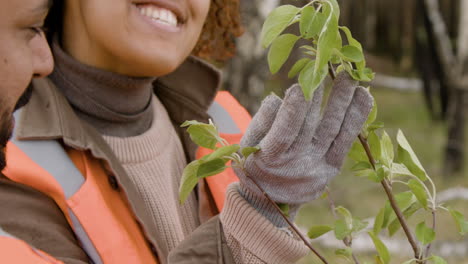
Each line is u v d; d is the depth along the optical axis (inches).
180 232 56.1
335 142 43.6
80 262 44.6
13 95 35.9
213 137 42.3
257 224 44.4
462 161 294.4
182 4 52.2
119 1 50.4
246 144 43.9
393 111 414.6
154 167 56.4
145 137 56.4
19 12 34.7
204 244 46.8
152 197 55.2
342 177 254.8
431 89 358.3
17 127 48.1
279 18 38.6
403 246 160.2
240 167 43.4
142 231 50.9
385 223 46.8
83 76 53.7
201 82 63.3
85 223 47.3
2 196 44.7
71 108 51.3
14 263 39.8
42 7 35.8
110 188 50.8
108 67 53.3
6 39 34.9
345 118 43.3
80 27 53.0
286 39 39.1
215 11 69.7
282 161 42.5
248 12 165.0
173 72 62.6
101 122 54.7
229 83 167.5
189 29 53.9
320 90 42.2
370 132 43.7
